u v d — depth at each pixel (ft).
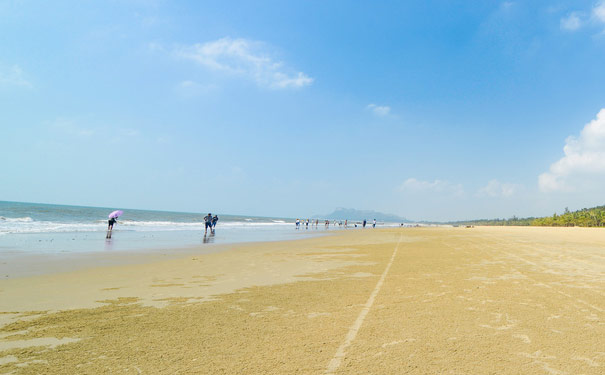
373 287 23.94
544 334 13.79
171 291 22.84
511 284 24.82
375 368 10.55
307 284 25.26
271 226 221.66
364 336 13.60
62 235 77.30
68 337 13.52
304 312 17.30
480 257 43.57
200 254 48.26
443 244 68.64
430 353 11.79
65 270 31.96
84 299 20.42
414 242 75.61
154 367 10.65
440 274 29.76
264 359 11.28
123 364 10.89
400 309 17.80
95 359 11.30
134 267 34.73
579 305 18.56
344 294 21.61
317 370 10.42
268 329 14.53
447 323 15.29
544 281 26.07
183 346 12.52
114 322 15.57
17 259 38.27
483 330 14.30
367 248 59.26
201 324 15.26
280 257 44.55
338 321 15.67
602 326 14.84
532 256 44.60
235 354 11.73
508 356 11.50
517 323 15.26
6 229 90.07
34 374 10.12
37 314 16.97
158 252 50.03
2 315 16.76
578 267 33.96
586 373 10.17
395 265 36.06
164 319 16.07
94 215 228.22
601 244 68.54
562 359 11.24
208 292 22.47
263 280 27.20
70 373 10.23
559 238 92.07
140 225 146.30
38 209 261.24
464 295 21.17
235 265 36.68
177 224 168.76
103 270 32.42
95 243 61.41
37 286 24.39
